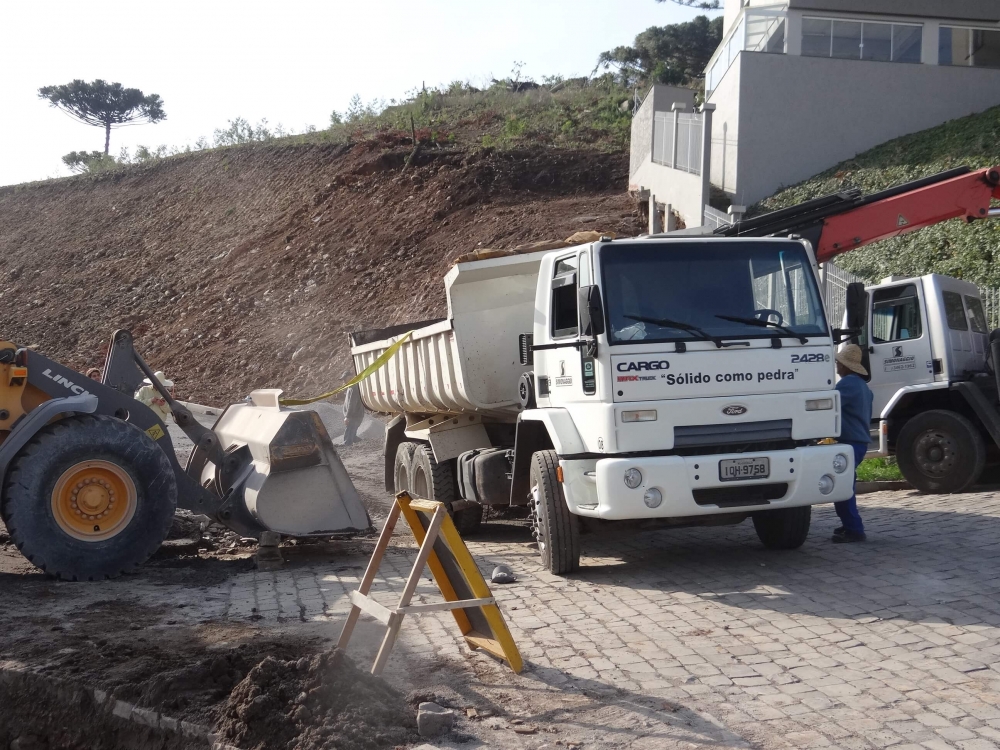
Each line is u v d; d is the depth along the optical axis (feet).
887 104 76.89
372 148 120.37
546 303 27.07
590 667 17.78
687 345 23.77
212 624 21.30
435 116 132.26
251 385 87.76
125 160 167.12
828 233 32.71
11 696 18.01
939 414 37.14
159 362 97.25
